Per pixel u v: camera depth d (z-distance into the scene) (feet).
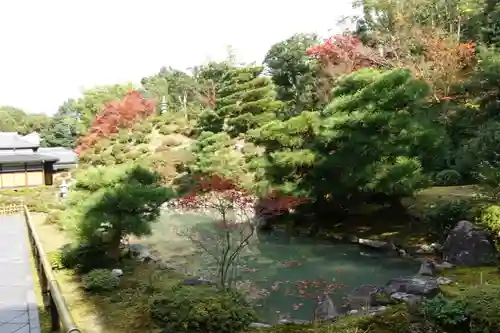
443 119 60.80
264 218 49.75
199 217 59.41
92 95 159.94
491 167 36.27
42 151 126.00
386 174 37.55
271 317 24.06
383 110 39.14
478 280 24.95
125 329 20.06
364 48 76.74
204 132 87.66
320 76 89.86
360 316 19.63
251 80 96.12
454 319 17.20
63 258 31.91
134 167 36.29
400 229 41.14
